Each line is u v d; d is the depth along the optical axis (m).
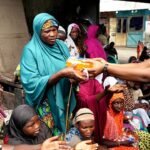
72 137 2.13
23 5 5.58
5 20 4.81
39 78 2.04
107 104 2.37
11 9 4.92
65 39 3.95
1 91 3.63
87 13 7.11
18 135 2.02
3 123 2.37
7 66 4.66
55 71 2.11
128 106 3.30
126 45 18.48
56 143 1.07
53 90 2.05
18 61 4.84
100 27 7.02
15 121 2.01
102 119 2.36
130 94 3.39
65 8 6.62
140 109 3.64
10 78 4.03
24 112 1.99
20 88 3.40
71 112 2.17
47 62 2.09
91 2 7.14
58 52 2.17
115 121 2.73
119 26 18.53
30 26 5.88
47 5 6.21
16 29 4.91
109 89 2.26
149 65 1.35
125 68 1.36
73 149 1.20
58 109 2.08
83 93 2.32
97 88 2.43
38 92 2.04
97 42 4.72
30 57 2.08
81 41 4.23
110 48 5.96
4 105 3.57
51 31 2.08
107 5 12.34
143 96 4.28
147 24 16.27
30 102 2.12
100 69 1.44
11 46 4.79
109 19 18.45
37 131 2.01
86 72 1.52
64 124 2.12
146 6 12.80
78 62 1.83
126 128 2.95
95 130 2.35
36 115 2.02
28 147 1.09
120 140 2.63
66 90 2.10
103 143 2.50
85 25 5.73
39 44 2.11
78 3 6.85
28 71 2.07
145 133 2.99
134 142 2.77
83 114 2.16
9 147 1.11
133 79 1.31
